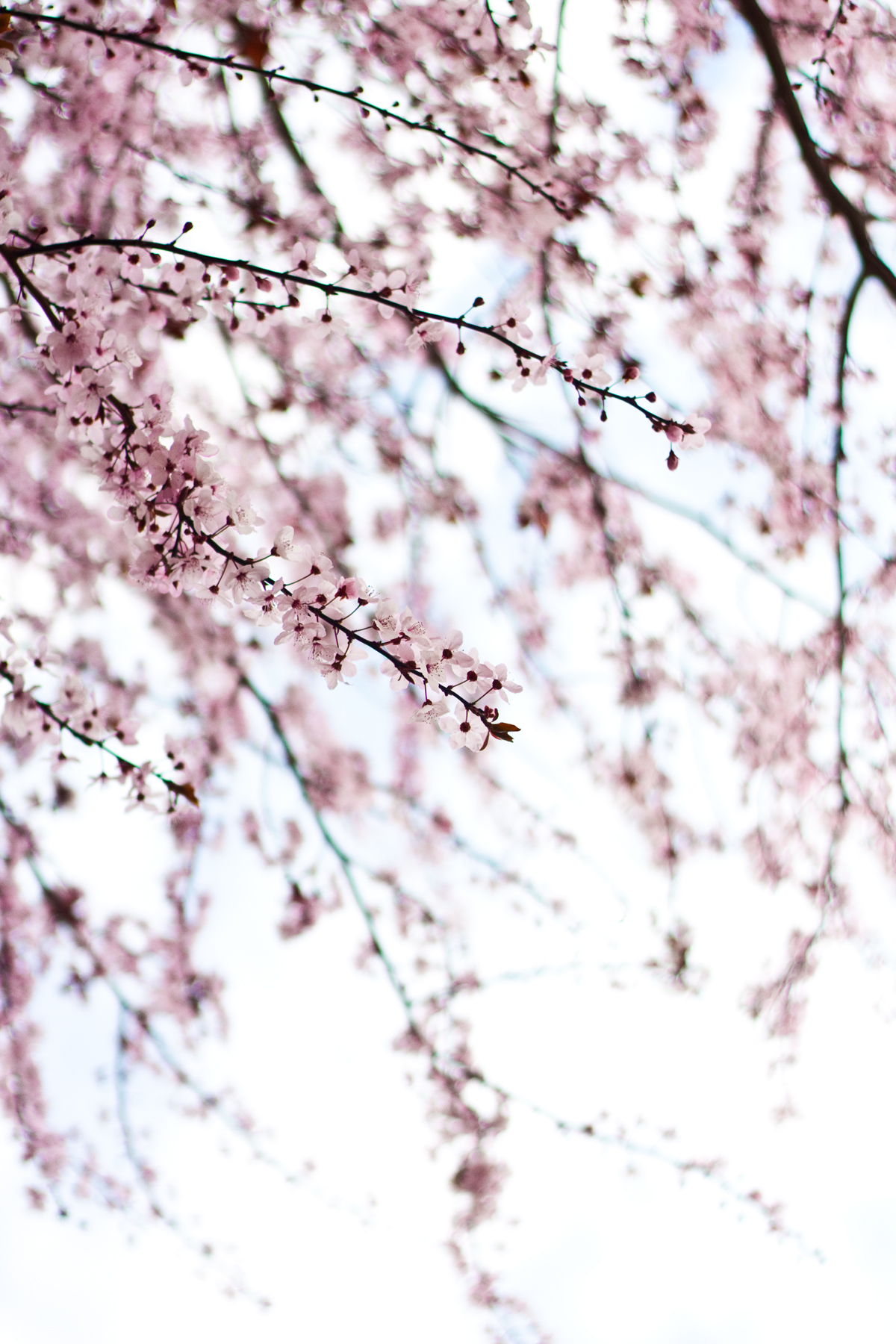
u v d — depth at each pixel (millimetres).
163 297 1725
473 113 3400
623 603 4176
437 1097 4215
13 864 3949
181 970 4242
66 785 3873
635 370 1549
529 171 3373
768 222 3936
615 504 4246
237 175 3434
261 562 1488
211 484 1465
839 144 3863
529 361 1679
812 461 4160
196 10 3113
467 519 4137
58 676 1749
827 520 4160
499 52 2520
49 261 1658
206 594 1477
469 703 1387
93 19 2113
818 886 4434
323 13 3225
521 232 3596
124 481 1515
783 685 4320
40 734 1732
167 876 4188
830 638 4266
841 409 3984
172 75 2990
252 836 4195
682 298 3846
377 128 3412
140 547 1614
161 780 1788
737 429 4098
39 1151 4191
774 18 3633
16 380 3328
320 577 1435
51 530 3678
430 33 3256
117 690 3871
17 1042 4094
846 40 3605
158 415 1499
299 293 1671
